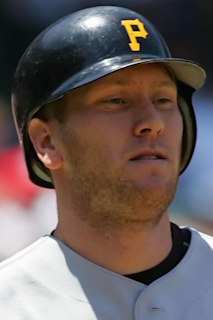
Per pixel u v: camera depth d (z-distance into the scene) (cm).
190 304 730
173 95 738
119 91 712
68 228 752
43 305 728
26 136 789
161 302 721
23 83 772
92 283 730
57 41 753
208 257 764
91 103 712
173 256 750
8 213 1964
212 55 2677
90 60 734
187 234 786
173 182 707
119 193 697
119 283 725
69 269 742
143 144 695
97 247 733
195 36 2697
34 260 759
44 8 2695
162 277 735
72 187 732
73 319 715
